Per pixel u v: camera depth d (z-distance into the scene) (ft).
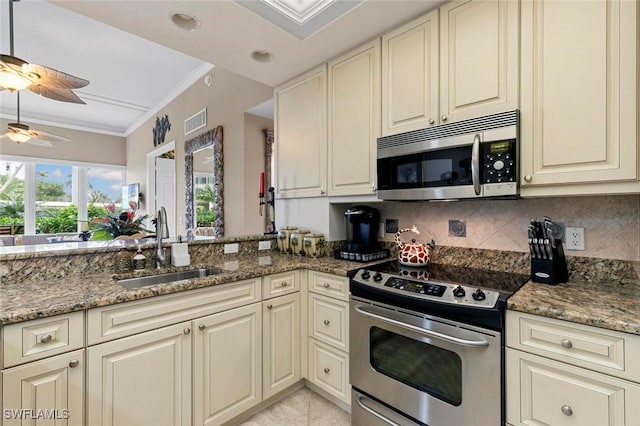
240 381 5.66
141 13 5.31
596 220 4.78
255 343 5.88
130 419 4.33
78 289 4.50
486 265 5.96
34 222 21.20
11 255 4.82
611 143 3.75
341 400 6.03
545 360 3.62
